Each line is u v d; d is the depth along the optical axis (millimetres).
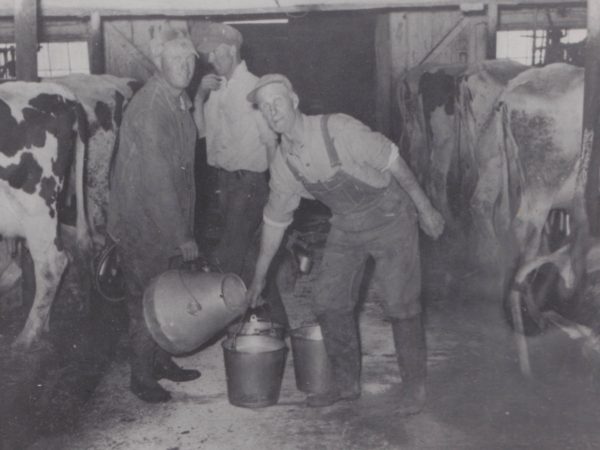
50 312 5305
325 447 3461
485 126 5895
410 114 8852
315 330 4090
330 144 3344
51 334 5195
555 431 3562
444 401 3953
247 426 3713
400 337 3697
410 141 8922
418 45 10188
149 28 9742
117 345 5090
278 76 3316
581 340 4266
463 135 6680
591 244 4277
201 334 3854
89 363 4734
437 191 7816
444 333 5176
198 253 4055
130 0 5723
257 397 3877
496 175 5871
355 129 3352
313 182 3449
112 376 4504
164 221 3883
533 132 4598
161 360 4348
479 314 5586
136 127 3842
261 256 3795
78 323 5500
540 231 4625
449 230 7719
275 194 3604
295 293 6492
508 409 3832
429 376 4336
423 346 3730
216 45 4504
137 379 4074
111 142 6504
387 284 3621
